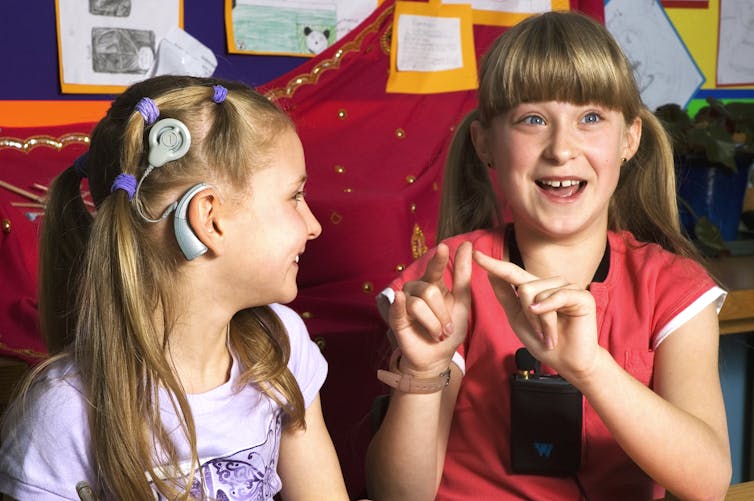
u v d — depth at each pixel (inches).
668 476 39.3
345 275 72.8
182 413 34.6
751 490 38.0
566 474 43.7
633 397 38.2
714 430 41.2
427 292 39.0
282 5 80.4
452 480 46.0
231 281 35.2
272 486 38.9
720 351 81.7
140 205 33.9
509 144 44.2
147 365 33.5
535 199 44.0
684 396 42.7
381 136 83.4
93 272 33.6
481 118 47.2
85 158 37.7
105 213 33.3
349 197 73.7
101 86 74.6
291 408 39.4
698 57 105.9
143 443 33.5
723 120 88.1
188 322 35.4
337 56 81.8
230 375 37.5
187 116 34.2
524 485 44.4
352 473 65.2
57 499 33.1
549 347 36.9
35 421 33.6
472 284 46.7
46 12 71.9
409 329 40.1
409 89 85.1
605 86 42.5
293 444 41.7
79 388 33.9
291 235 35.5
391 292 41.3
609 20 100.5
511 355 45.4
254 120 35.3
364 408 65.6
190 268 34.6
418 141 84.7
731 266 81.7
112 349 33.4
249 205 34.6
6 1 70.4
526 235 46.3
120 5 74.3
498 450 45.3
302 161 36.7
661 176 50.0
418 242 79.1
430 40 85.9
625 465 44.4
